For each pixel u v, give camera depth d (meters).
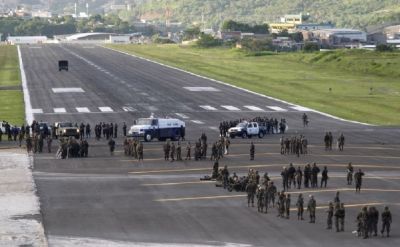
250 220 112.88
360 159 161.25
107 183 137.00
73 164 154.62
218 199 125.12
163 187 133.88
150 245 100.94
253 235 105.38
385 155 166.62
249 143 181.88
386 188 133.50
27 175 143.62
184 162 156.88
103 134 196.00
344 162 157.50
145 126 186.25
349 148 175.38
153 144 181.38
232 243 101.81
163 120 187.38
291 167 133.38
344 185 135.12
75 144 163.00
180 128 188.62
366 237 104.50
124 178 141.12
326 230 107.81
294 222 111.88
